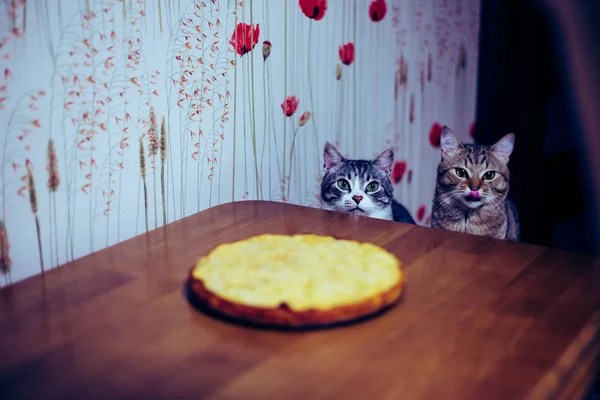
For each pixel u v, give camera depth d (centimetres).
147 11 108
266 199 148
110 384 60
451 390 59
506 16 219
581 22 202
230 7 126
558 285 84
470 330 71
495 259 94
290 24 143
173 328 72
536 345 68
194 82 121
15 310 77
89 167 104
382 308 75
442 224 167
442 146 165
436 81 211
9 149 92
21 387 60
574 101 209
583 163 212
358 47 170
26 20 90
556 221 219
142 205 116
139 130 111
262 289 73
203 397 58
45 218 99
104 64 103
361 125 178
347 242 91
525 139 219
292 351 66
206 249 98
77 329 72
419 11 194
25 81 92
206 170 128
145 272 89
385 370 62
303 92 152
